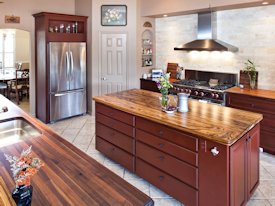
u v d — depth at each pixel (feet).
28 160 3.89
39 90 19.84
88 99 21.53
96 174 4.97
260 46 15.30
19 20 19.22
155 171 9.72
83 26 20.66
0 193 4.27
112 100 12.12
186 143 8.32
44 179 4.75
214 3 15.14
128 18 19.90
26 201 3.76
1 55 31.14
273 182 10.62
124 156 11.31
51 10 20.65
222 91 14.94
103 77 20.68
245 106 13.99
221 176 7.43
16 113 9.67
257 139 9.29
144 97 12.79
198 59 18.74
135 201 4.10
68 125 18.74
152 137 9.65
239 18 15.99
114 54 20.45
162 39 21.09
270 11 14.64
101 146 12.85
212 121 8.77
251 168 8.87
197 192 8.17
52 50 18.48
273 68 14.90
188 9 16.57
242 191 8.23
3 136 8.88
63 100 19.65
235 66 16.65
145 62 21.25
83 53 20.25
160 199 9.54
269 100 12.94
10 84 25.91
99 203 4.04
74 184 4.59
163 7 18.22
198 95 16.16
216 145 7.44
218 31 17.15
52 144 6.51
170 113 9.80
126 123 10.93
